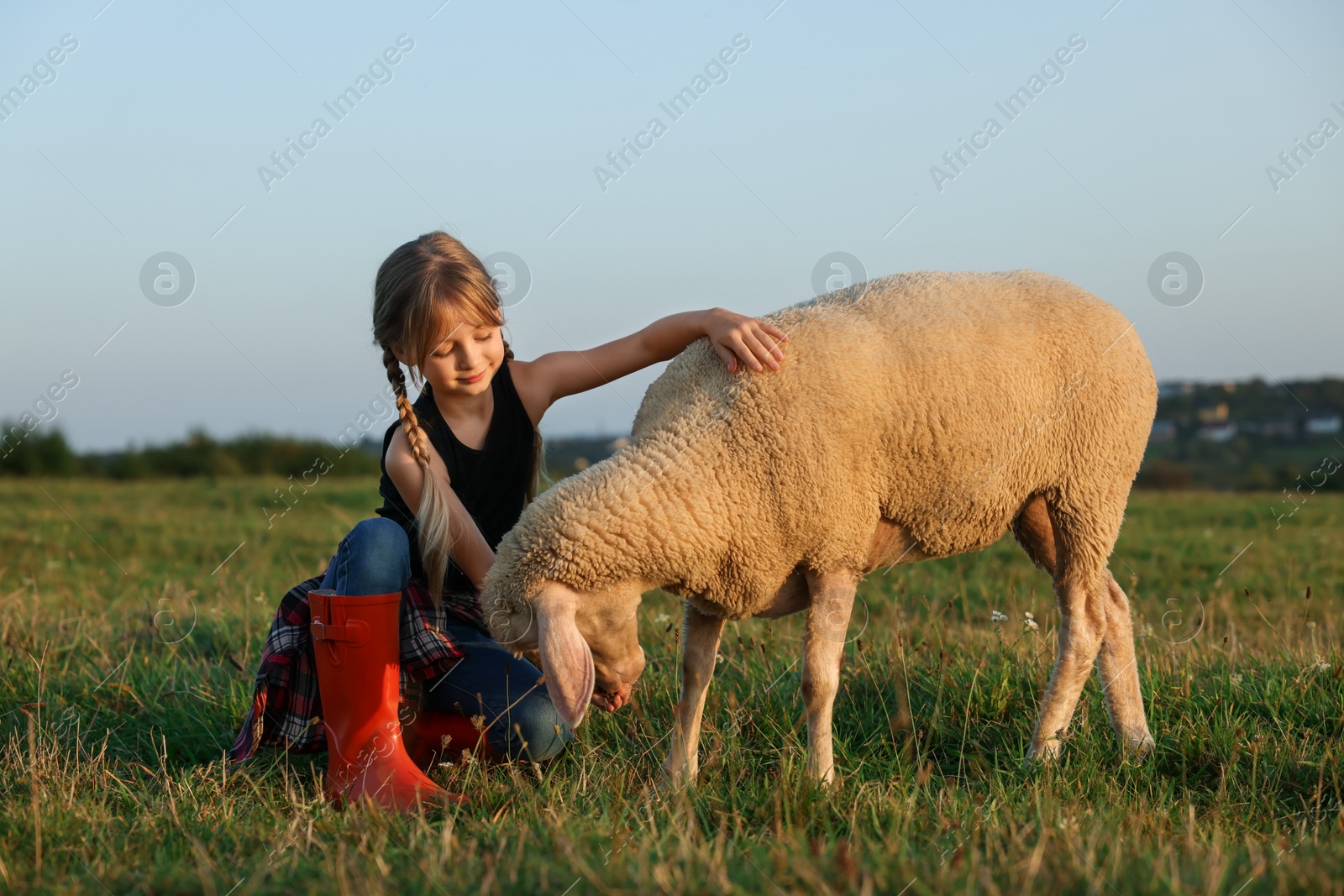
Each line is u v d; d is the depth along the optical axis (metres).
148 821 2.38
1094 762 2.82
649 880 1.83
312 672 2.91
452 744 2.95
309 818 2.41
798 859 1.91
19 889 1.97
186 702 3.49
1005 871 1.90
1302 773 2.75
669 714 3.28
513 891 1.86
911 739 3.01
